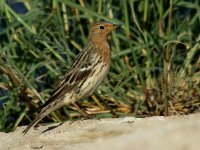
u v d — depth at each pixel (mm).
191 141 7293
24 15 14773
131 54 14703
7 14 14750
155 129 7684
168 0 15039
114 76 14125
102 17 14148
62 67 14086
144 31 14719
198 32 15227
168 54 14227
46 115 12586
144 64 14484
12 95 13938
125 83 13898
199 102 14016
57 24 14430
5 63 14141
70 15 15336
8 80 14195
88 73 12266
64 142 10312
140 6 15016
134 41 14914
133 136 7676
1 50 14352
